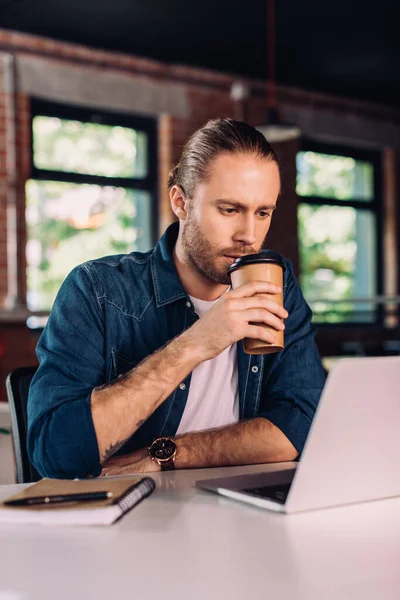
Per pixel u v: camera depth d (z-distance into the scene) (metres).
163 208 6.29
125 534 0.94
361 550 0.88
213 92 6.68
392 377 1.05
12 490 1.18
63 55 5.79
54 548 0.90
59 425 1.31
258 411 1.64
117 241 6.12
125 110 6.12
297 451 1.48
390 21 5.60
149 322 1.59
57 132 5.82
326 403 0.99
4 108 5.55
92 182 5.98
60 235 5.82
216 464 1.44
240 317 1.25
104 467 1.44
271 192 1.44
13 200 5.56
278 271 1.27
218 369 1.61
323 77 6.91
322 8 5.30
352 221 7.57
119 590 0.76
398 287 7.75
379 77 6.94
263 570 0.82
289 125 5.18
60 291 1.56
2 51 5.50
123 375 1.36
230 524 0.98
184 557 0.86
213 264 1.47
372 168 7.79
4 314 5.40
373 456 1.07
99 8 5.17
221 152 1.42
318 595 0.75
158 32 5.68
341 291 7.45
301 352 1.66
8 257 5.57
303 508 1.04
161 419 1.57
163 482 1.24
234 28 5.64
